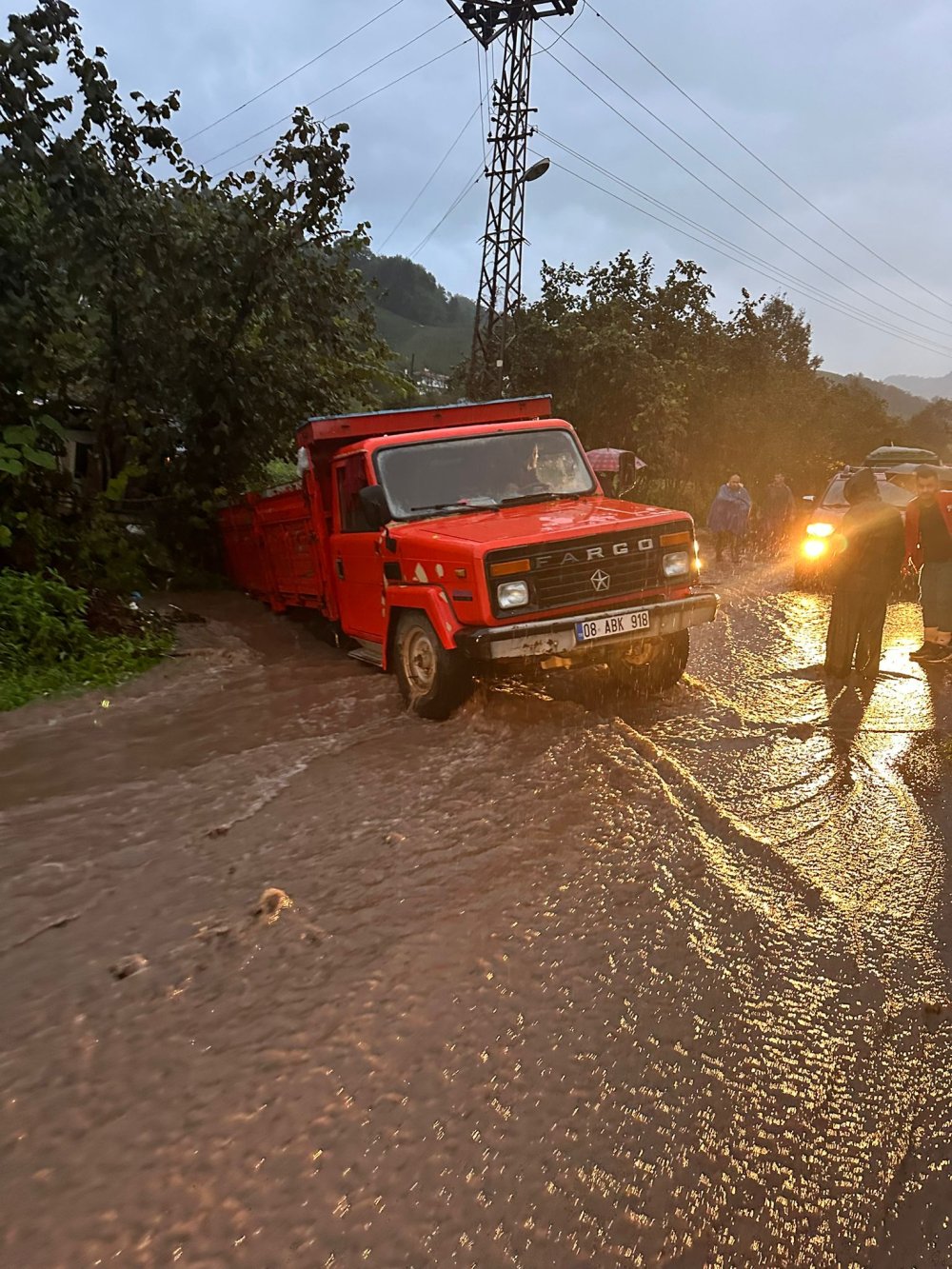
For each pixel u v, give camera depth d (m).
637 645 6.80
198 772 5.24
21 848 4.21
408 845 4.15
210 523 14.43
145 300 12.38
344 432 8.08
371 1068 2.63
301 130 13.16
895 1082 2.69
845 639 7.55
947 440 105.44
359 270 14.99
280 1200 2.18
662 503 32.31
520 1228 2.12
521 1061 2.68
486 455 7.52
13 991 3.05
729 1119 2.50
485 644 5.71
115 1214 2.14
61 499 11.52
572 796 4.71
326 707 6.67
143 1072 2.63
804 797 4.89
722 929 3.46
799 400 37.34
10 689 7.02
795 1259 2.09
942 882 3.96
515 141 25.69
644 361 28.03
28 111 10.19
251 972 3.13
